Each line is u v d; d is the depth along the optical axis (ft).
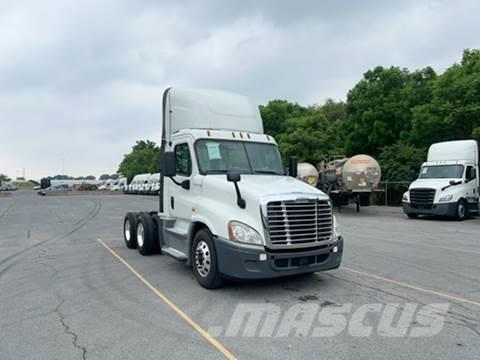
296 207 18.69
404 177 88.79
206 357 12.63
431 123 77.25
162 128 27.02
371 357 12.48
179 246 23.91
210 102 26.02
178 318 16.24
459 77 73.56
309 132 107.65
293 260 18.49
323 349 13.12
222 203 20.07
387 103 98.63
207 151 22.91
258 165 23.85
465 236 40.50
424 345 13.33
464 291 19.70
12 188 360.28
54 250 34.09
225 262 18.63
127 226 34.88
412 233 43.19
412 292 19.56
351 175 67.15
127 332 14.82
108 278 23.36
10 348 13.58
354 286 20.72
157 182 194.08
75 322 15.97
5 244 38.01
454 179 57.52
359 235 41.57
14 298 19.51
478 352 12.75
